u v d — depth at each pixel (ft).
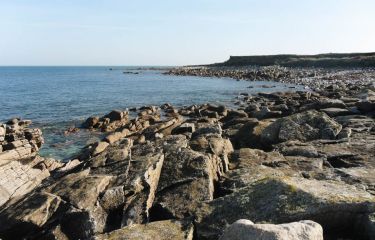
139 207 36.40
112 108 170.81
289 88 246.47
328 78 285.84
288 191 31.24
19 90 276.41
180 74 506.07
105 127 117.29
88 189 38.58
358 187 36.24
